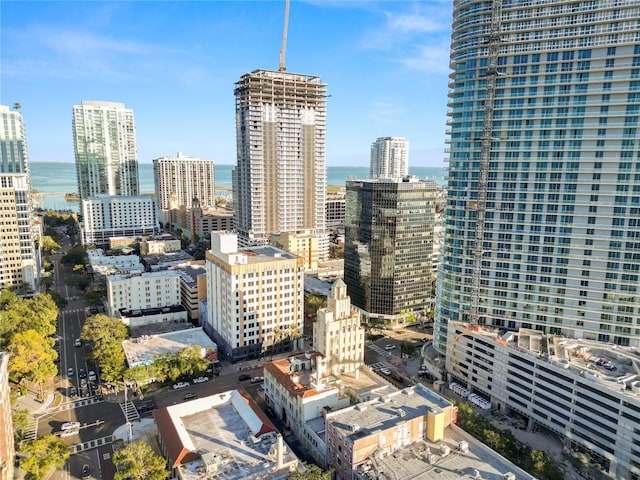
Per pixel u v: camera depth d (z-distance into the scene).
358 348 151.38
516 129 155.75
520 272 159.62
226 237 185.62
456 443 111.19
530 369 138.00
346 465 105.69
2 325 176.38
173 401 152.75
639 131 138.75
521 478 97.81
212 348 175.38
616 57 140.00
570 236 150.38
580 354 137.62
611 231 145.12
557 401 130.75
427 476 97.88
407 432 110.62
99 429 135.62
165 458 114.69
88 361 178.75
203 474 102.81
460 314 170.50
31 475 110.00
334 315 147.38
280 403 142.50
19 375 150.62
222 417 127.94
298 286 193.12
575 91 146.12
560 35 147.38
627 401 113.00
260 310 184.38
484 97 161.00
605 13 141.50
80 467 118.44
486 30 159.38
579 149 146.62
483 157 160.25
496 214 161.75
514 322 162.75
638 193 140.50
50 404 149.75
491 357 151.12
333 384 139.25
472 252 166.75
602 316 149.12
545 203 153.50
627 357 134.12
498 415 147.75
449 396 160.00
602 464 121.94
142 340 181.88
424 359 180.88
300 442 130.25
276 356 189.62
